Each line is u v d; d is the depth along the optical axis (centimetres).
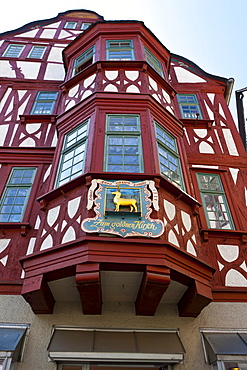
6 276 543
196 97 948
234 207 677
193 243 508
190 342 483
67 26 1258
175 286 479
